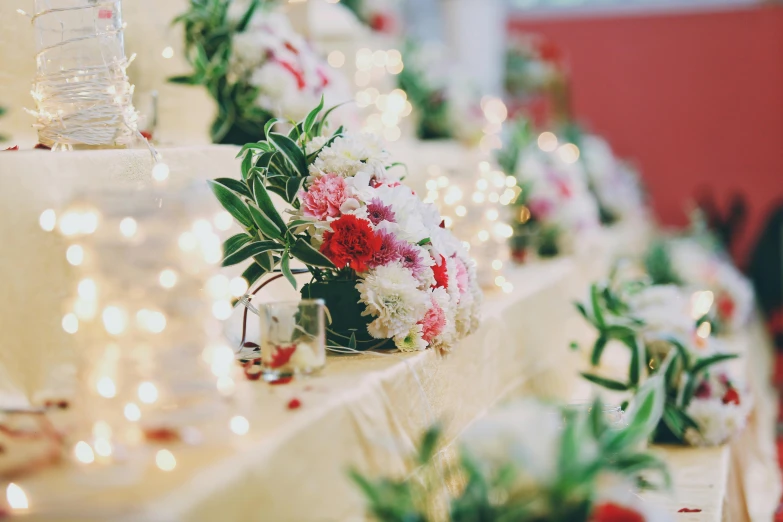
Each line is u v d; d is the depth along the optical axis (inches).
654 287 68.6
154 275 40.4
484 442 38.2
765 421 92.0
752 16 177.2
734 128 179.8
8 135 57.0
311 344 45.6
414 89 103.3
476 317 54.2
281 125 63.3
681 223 183.0
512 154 92.7
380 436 44.8
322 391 43.8
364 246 49.0
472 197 70.5
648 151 184.4
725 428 62.6
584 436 38.2
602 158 129.1
